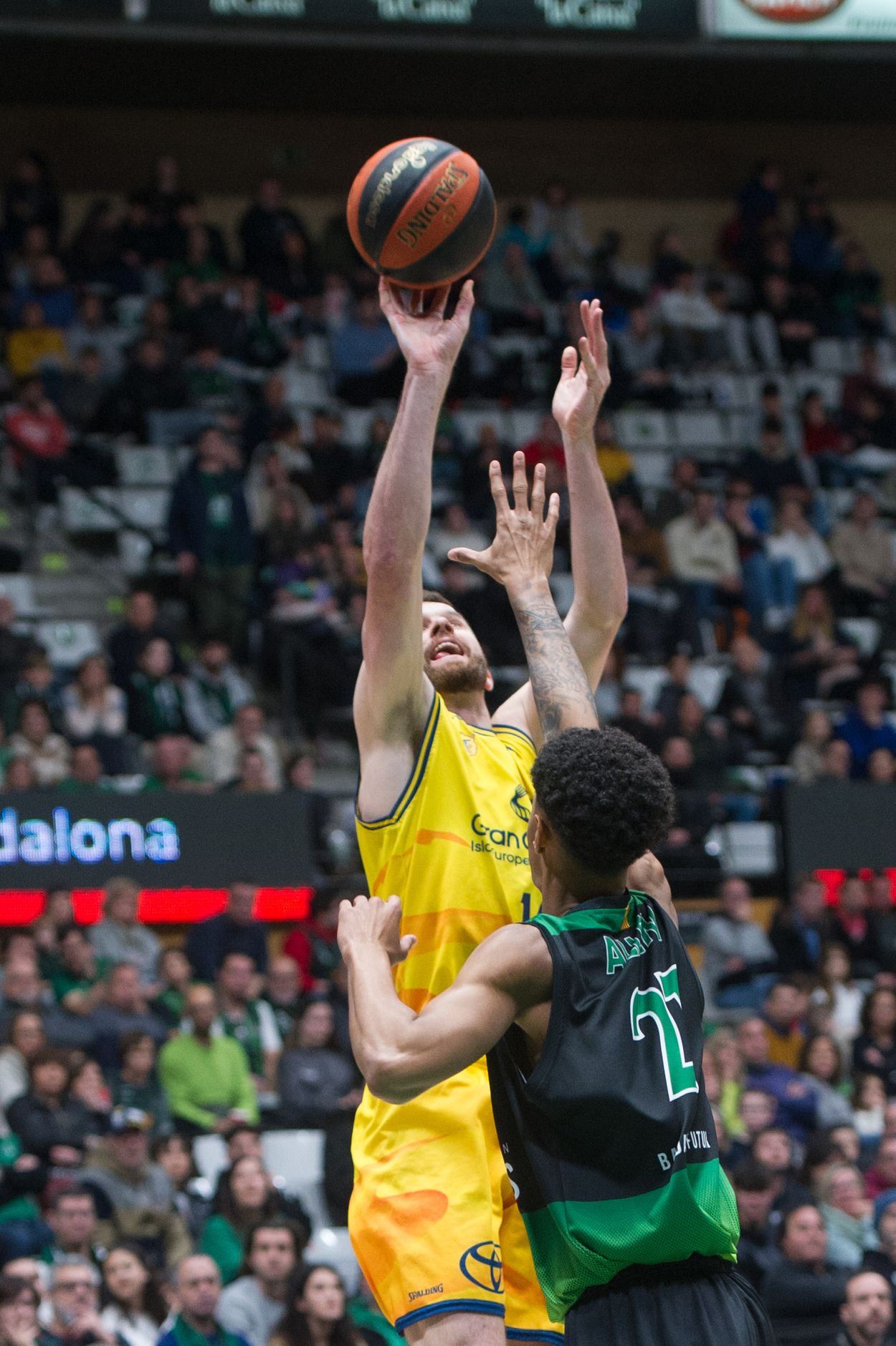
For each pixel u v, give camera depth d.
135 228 22.75
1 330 21.59
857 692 18.95
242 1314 9.73
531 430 22.30
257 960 13.91
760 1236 10.80
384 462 4.71
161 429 20.70
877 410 23.92
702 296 24.50
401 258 4.88
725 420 23.45
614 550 5.31
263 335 22.00
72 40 22.55
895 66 24.52
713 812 16.73
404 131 26.56
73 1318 9.23
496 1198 4.75
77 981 12.82
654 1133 3.81
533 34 21.61
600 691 18.12
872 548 21.09
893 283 28.02
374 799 4.81
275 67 23.81
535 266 24.17
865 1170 12.58
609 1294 3.85
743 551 20.44
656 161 27.33
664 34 21.88
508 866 4.84
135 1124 10.75
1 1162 10.80
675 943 4.05
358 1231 4.75
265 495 19.47
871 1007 14.03
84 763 15.43
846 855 16.73
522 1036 3.96
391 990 3.89
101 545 20.00
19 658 16.30
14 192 22.73
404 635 4.69
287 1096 12.26
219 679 17.09
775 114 26.95
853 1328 9.86
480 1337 4.53
